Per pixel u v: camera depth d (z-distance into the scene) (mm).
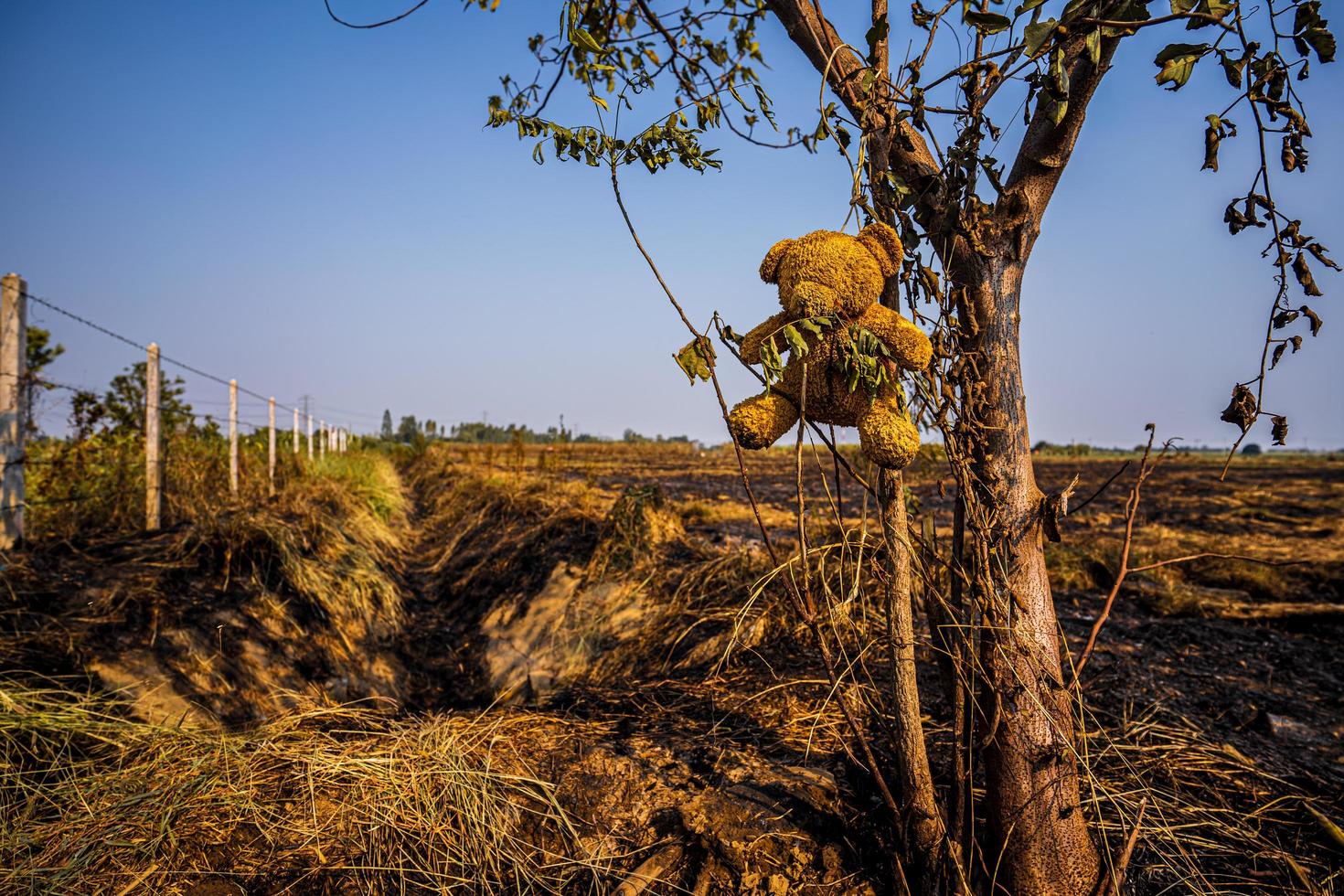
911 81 1701
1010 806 1786
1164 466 36344
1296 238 1428
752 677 3699
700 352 1752
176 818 2377
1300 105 1337
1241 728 3344
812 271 1696
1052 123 1621
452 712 3303
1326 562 7676
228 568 4859
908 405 1826
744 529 10109
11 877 2096
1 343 4508
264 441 10891
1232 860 2203
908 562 1831
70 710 2932
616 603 5398
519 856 2352
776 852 2215
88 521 5730
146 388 5930
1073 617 5312
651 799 2531
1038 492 1810
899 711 1877
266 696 4008
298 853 2311
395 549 9469
